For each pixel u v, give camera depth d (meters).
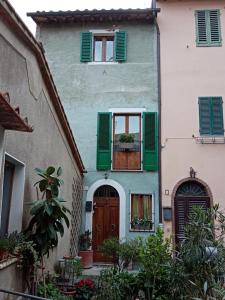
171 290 5.45
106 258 11.49
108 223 11.86
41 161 6.96
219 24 13.22
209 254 4.95
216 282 4.94
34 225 6.14
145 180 11.98
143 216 11.77
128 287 6.06
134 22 13.34
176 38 13.12
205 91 12.62
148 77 12.81
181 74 12.77
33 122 6.39
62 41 13.31
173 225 11.58
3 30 5.08
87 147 12.40
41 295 5.89
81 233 11.45
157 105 12.57
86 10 12.89
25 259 5.53
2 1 4.76
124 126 12.60
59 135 8.35
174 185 11.92
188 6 13.45
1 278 4.70
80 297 6.77
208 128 12.32
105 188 12.17
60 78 12.97
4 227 5.63
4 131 4.77
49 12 12.97
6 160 5.57
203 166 12.05
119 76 12.88
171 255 5.97
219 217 5.53
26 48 5.93
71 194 9.98
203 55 12.92
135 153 12.26
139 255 6.25
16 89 5.59
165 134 12.30
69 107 12.74
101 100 12.72
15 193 5.83
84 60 13.03
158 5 13.50
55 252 7.96
